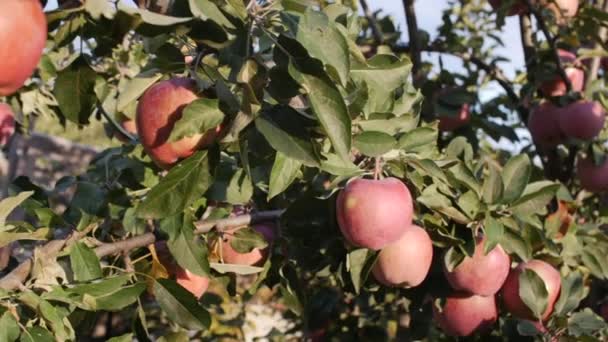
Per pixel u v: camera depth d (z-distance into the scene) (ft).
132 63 10.84
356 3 9.27
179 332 6.52
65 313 5.67
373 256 6.98
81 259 6.03
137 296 5.80
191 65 5.73
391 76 6.05
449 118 11.59
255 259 7.59
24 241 7.89
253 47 5.51
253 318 21.21
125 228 6.94
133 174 7.99
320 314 11.10
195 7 4.98
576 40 11.24
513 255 8.38
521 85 13.05
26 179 7.76
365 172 7.00
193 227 6.26
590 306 10.94
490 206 7.44
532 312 8.02
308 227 7.23
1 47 4.14
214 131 5.31
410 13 11.62
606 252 8.96
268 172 7.45
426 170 6.82
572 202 8.95
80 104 5.52
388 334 12.02
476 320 8.14
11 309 5.31
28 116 11.75
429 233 7.35
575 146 11.38
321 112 4.98
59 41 5.03
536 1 11.46
